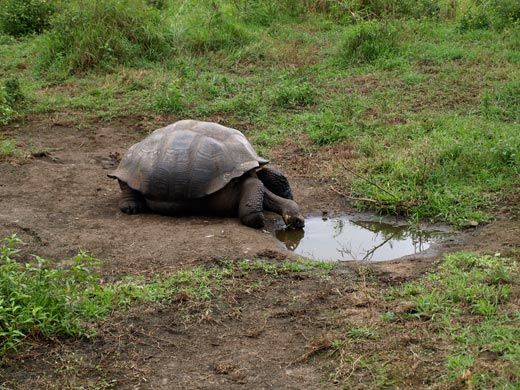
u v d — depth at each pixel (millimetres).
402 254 6391
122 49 12641
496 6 14656
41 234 6500
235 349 4766
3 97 10383
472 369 4297
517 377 4180
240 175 6633
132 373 4516
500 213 7012
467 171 7828
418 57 12539
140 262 5949
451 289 5273
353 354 4613
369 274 5777
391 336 4789
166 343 4844
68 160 8867
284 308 5250
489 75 11383
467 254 5961
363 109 10102
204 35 13422
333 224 7090
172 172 6730
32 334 4801
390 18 14656
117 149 9289
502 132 8695
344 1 15602
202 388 4359
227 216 6961
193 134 6891
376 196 7453
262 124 9930
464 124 9109
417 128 9180
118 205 7375
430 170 7777
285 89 10695
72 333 4848
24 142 9453
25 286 4871
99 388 4359
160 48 13016
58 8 15062
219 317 5145
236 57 12875
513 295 5172
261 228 6762
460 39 13688
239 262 5910
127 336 4902
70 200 7496
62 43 12719
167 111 10531
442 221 7023
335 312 5168
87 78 12023
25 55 13484
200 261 5949
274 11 15477
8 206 7266
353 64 12430
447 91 10805
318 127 9609
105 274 5754
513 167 7805
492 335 4656
